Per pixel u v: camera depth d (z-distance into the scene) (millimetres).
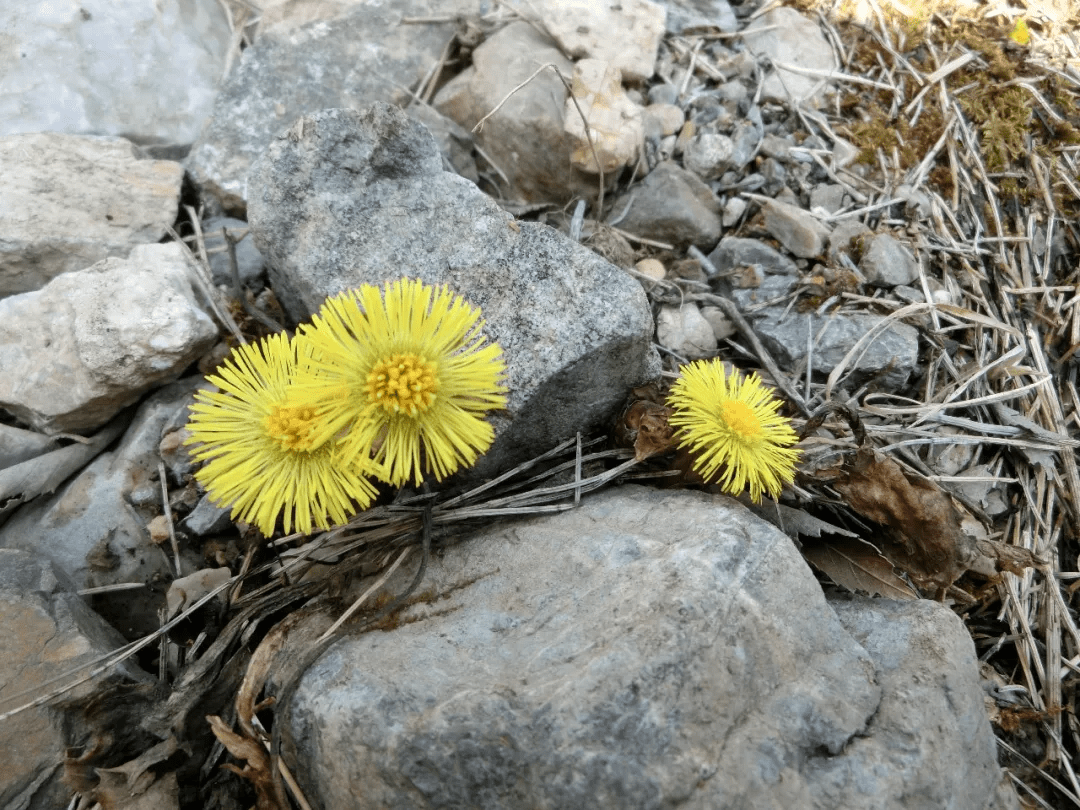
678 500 112
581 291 115
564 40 174
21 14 166
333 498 96
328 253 124
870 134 180
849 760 89
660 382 134
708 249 167
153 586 127
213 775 111
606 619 94
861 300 157
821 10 199
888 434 144
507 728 84
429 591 110
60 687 104
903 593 116
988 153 179
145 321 126
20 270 144
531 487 122
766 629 94
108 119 167
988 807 95
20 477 126
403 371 92
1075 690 134
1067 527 147
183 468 130
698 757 84
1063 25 200
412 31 181
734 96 181
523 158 167
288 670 104
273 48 172
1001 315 164
